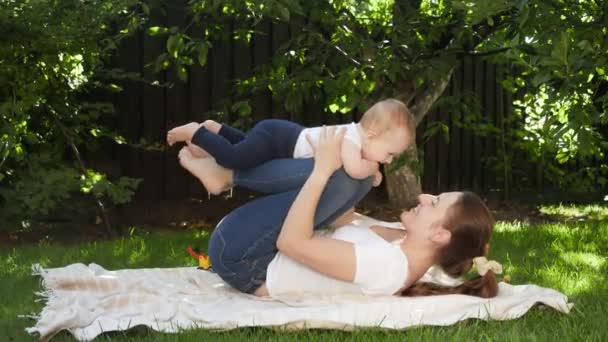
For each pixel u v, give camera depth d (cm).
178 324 298
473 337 288
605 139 801
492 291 329
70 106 626
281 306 318
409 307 306
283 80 609
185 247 532
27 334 295
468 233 316
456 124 771
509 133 845
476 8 450
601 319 313
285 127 340
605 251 521
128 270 392
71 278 360
